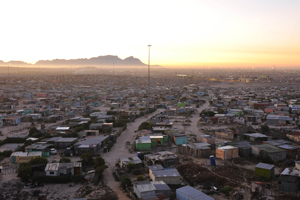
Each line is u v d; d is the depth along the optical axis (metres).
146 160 66.12
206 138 80.75
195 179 54.41
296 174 50.44
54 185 54.00
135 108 153.25
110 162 67.31
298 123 111.56
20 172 55.09
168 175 52.78
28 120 121.06
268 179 53.22
